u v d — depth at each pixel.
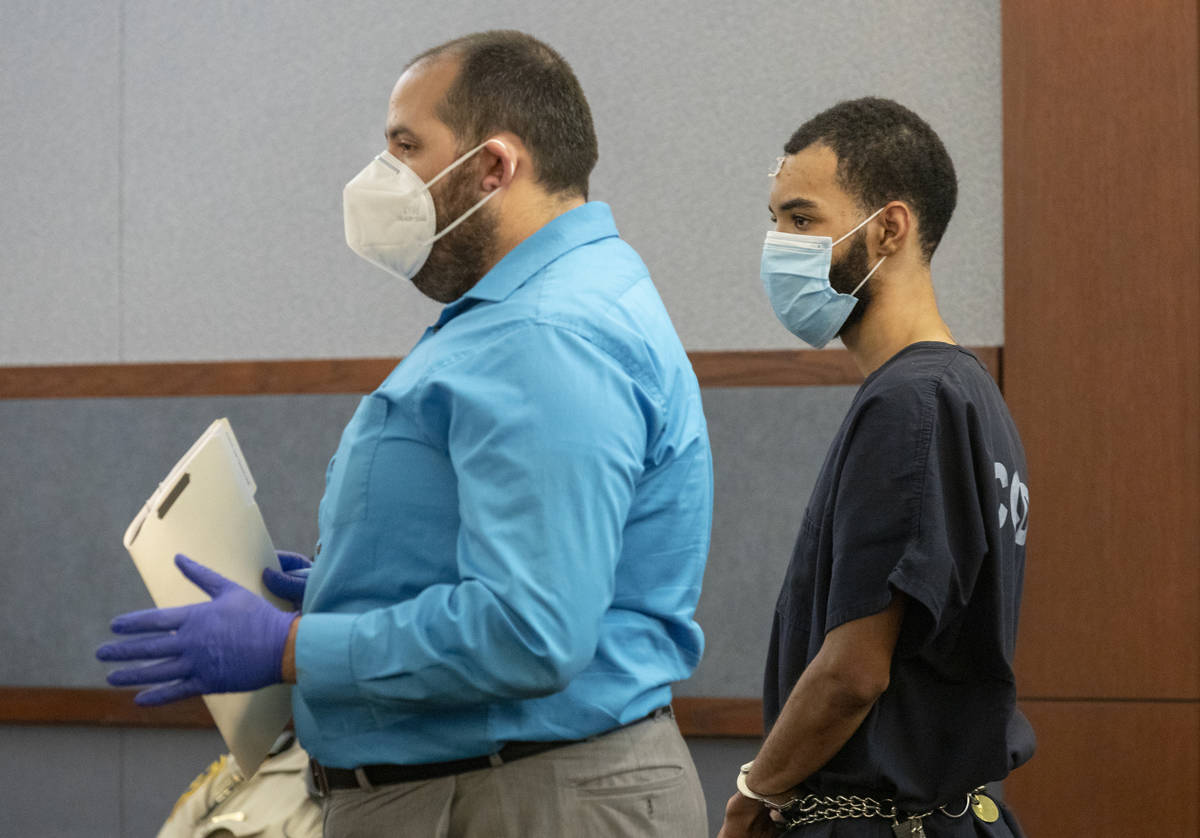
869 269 2.68
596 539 2.30
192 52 5.64
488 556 2.26
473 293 2.62
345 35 5.54
